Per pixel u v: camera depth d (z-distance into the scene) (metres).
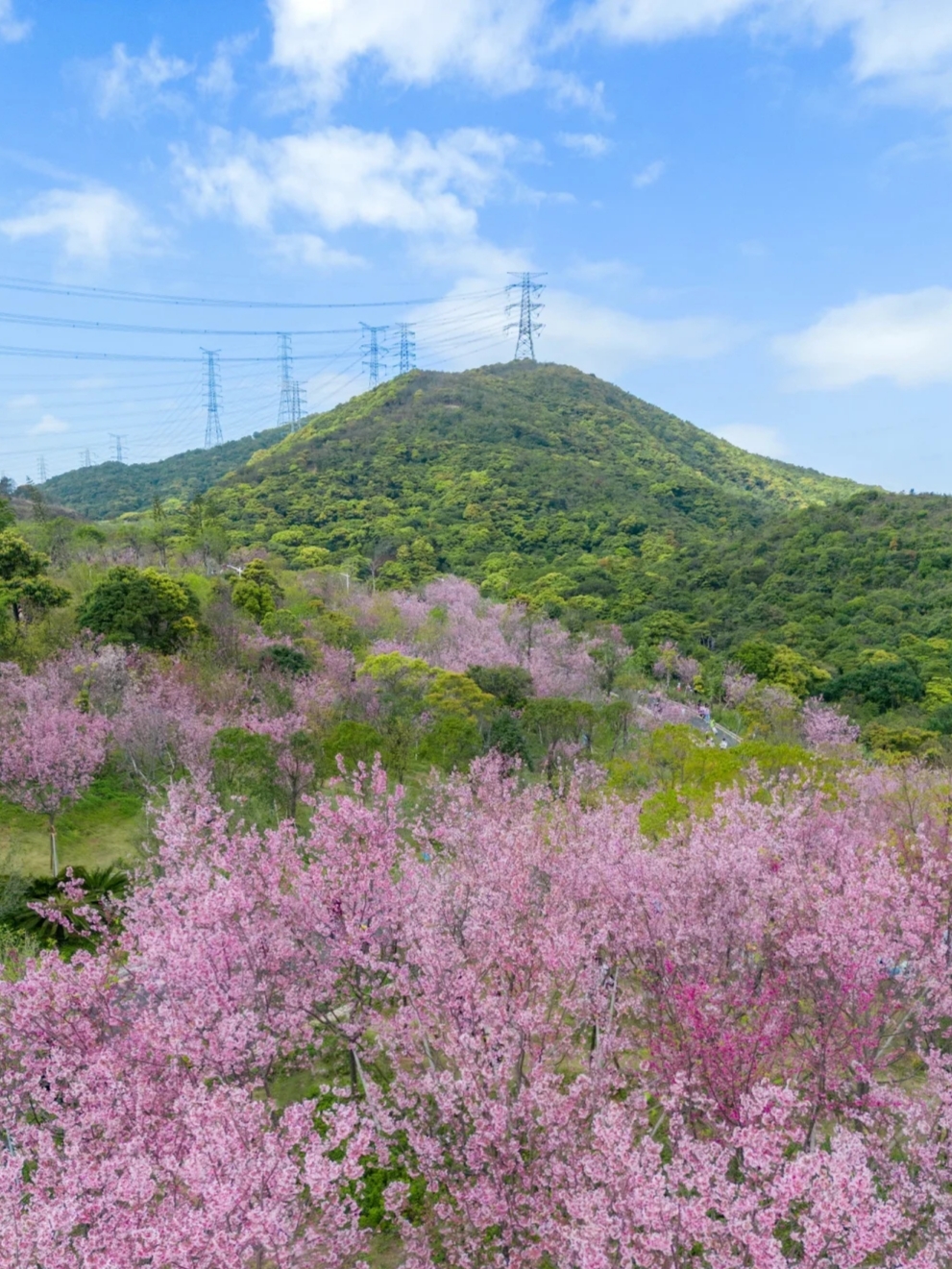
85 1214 7.52
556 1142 8.87
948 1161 9.42
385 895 13.49
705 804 20.09
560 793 23.97
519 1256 8.43
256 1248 7.24
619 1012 12.76
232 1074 10.57
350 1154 7.59
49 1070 10.12
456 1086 9.06
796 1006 12.09
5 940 16.34
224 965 11.33
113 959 14.30
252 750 23.55
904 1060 12.79
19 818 25.12
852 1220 6.82
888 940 13.09
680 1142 7.98
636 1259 7.16
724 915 13.49
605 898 13.88
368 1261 9.36
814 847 18.55
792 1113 10.21
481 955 11.84
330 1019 13.25
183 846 15.44
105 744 26.78
